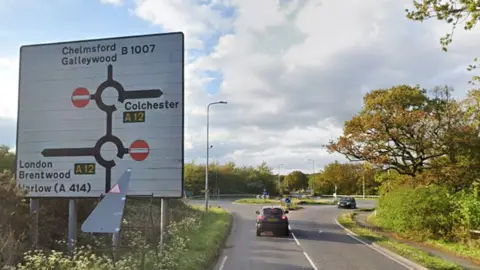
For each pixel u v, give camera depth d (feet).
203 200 240.73
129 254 38.88
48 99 45.34
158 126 43.57
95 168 44.11
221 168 306.14
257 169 331.16
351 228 99.04
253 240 76.59
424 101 99.91
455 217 76.95
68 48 45.44
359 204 231.71
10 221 39.19
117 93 44.32
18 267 32.12
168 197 42.88
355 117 104.94
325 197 312.09
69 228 44.32
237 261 52.65
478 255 60.18
